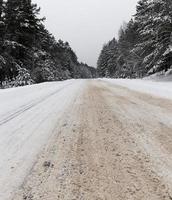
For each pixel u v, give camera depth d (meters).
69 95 11.09
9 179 3.04
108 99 9.66
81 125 5.54
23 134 4.92
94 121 5.92
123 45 55.09
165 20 22.33
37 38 33.50
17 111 7.34
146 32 25.48
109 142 4.35
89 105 8.18
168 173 3.14
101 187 2.81
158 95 10.72
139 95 10.92
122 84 18.67
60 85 18.50
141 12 29.23
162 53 24.69
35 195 2.69
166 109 7.36
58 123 5.74
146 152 3.85
